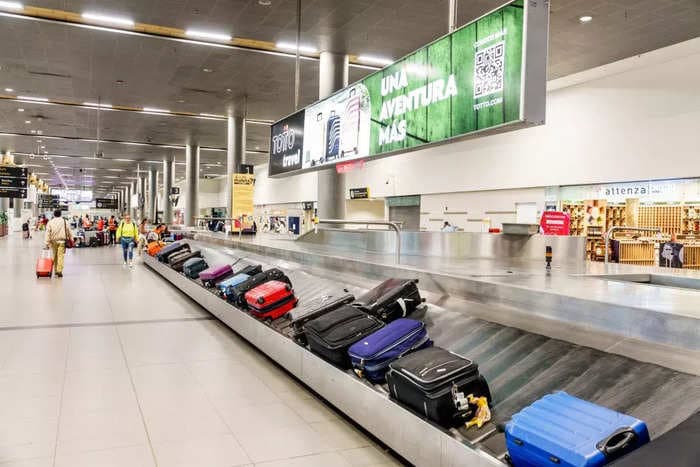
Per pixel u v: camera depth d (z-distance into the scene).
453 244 6.01
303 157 6.41
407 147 4.27
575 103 11.27
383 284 4.16
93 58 10.68
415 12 7.95
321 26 8.63
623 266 5.29
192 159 23.70
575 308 2.89
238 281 6.11
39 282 9.85
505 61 3.19
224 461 2.79
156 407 3.58
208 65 11.06
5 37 9.45
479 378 2.65
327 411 3.58
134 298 8.26
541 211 12.18
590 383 2.56
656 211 9.72
